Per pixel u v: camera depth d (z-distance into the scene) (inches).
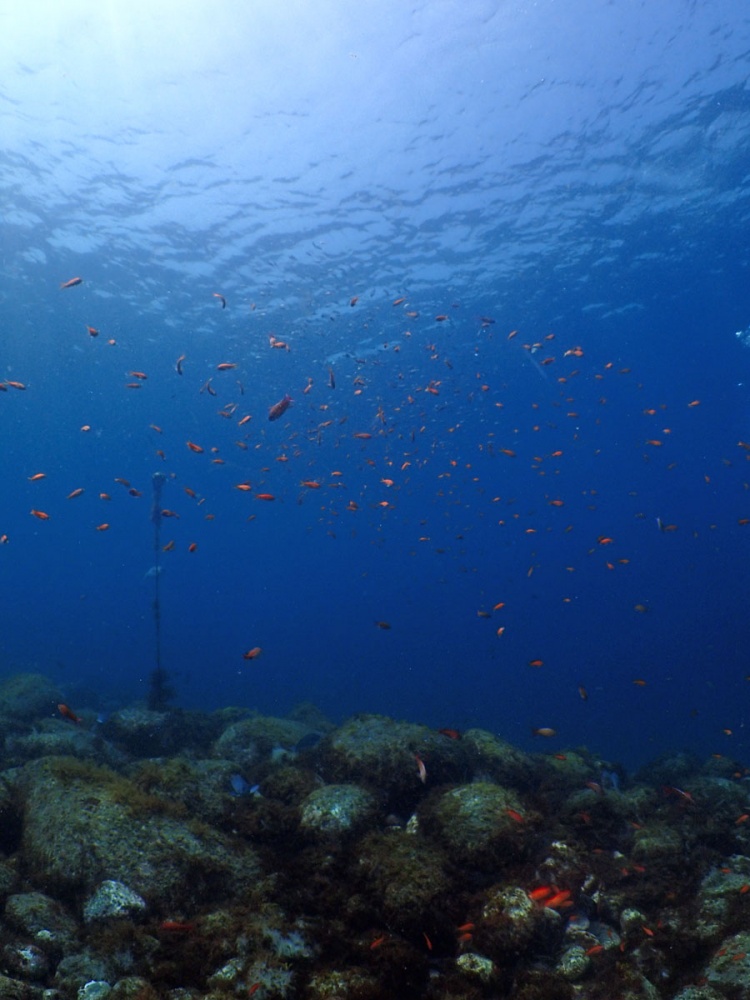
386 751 272.8
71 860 176.2
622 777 350.3
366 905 172.2
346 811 218.1
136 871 175.2
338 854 193.8
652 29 515.2
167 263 825.5
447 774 272.2
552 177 677.3
